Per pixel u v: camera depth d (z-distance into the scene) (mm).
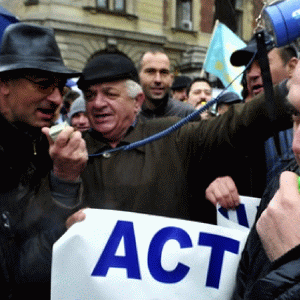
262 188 1505
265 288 643
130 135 1333
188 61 16250
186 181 1300
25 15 13609
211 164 1366
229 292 1002
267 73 1092
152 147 1316
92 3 14078
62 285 963
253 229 862
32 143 1031
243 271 847
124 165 1292
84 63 14203
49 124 1065
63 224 1008
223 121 1226
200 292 996
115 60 1279
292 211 663
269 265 720
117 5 14766
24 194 1001
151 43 15570
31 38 1045
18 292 982
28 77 1005
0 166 978
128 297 975
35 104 1026
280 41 932
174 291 987
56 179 1005
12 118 1029
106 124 1287
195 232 1015
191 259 1003
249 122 1162
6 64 1007
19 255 977
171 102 2918
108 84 1262
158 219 1012
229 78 3977
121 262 985
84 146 997
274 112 1085
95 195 1268
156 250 999
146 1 15305
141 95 1358
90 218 987
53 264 962
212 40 4074
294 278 624
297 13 909
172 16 16062
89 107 1306
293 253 635
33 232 992
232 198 1229
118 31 14648
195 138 1284
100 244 980
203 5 16641
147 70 2762
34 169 1035
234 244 1015
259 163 1488
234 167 1489
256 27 1110
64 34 13750
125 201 1257
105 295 970
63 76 1091
